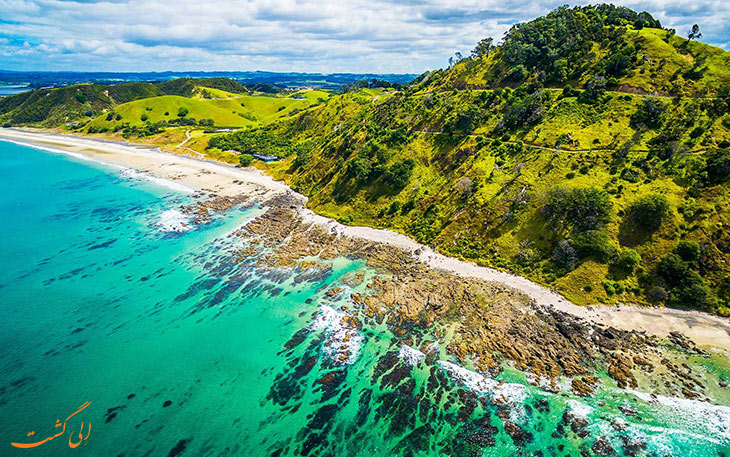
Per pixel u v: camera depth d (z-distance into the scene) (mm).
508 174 79438
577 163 74688
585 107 87312
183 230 89000
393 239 80625
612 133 78875
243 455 38375
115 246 81375
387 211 89438
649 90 87750
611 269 60156
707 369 46094
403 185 92125
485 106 102188
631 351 49094
